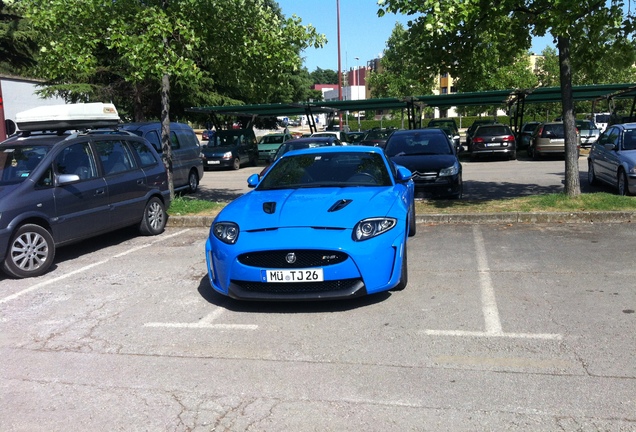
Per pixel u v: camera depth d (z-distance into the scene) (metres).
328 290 5.37
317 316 5.45
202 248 8.63
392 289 6.14
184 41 10.55
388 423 3.52
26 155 7.94
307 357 4.55
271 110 27.09
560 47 9.99
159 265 7.70
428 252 7.79
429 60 11.18
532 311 5.36
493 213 9.63
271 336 5.01
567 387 3.88
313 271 5.29
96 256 8.43
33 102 21.41
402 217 5.86
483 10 9.21
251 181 7.45
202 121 35.72
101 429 3.60
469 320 5.20
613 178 11.88
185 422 3.64
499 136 23.30
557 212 9.46
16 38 26.77
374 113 67.69
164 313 5.73
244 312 5.66
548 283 6.20
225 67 12.31
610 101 26.61
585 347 4.52
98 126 9.82
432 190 11.51
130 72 10.56
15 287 6.92
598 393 3.79
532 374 4.10
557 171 18.19
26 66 28.75
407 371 4.23
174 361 4.59
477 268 6.89
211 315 5.62
